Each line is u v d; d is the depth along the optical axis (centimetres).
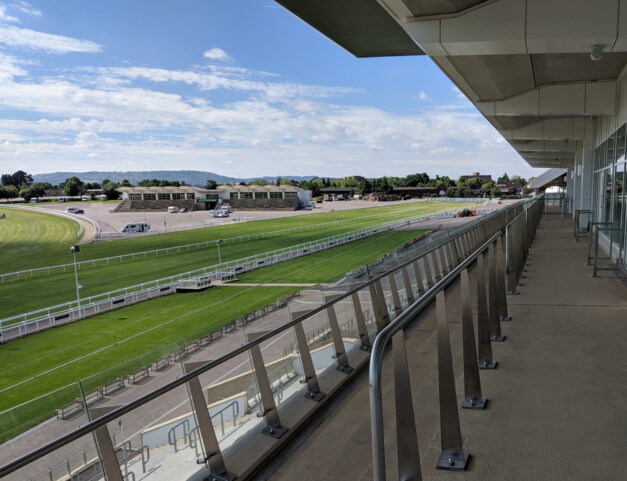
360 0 880
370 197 15762
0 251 6425
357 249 5031
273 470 328
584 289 773
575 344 505
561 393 383
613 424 329
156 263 4928
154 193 12850
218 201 12975
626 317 603
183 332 2550
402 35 1104
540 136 1916
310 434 376
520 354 480
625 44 719
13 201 18400
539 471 275
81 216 10975
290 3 896
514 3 735
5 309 3406
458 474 275
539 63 1059
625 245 1052
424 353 512
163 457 302
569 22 716
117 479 260
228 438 349
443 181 19788
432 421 351
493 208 9231
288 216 10012
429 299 269
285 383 416
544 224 2211
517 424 333
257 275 3931
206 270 4372
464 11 752
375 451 194
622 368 434
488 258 525
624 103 1141
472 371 366
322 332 496
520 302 702
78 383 424
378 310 616
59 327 2745
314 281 3597
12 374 2103
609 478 266
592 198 1870
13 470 162
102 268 4788
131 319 2853
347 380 489
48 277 4459
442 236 1087
